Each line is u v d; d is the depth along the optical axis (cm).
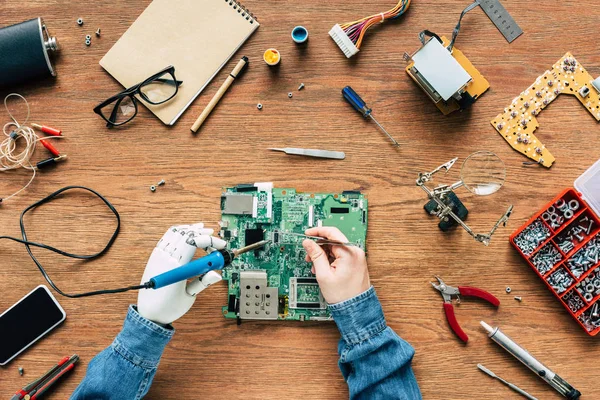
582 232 160
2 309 164
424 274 163
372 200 165
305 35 164
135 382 145
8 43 159
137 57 167
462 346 162
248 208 161
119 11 168
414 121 166
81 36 168
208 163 166
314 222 161
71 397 144
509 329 162
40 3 169
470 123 165
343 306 147
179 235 150
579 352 161
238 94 167
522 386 161
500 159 165
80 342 163
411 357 148
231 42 166
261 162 166
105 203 166
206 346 162
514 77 165
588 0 166
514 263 163
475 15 166
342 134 166
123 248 165
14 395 156
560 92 165
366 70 167
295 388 161
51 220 166
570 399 157
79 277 165
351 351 147
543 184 164
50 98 168
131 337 145
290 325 162
